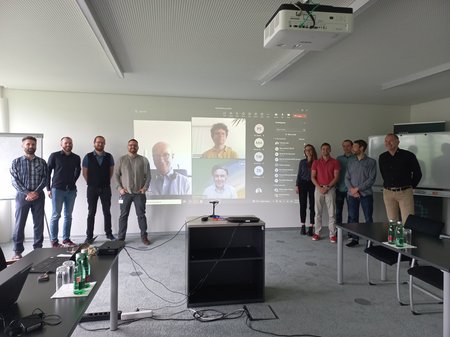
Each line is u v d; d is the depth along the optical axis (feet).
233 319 8.17
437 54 10.36
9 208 15.64
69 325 3.86
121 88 15.34
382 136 17.93
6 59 10.89
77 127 16.24
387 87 14.57
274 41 6.22
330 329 7.68
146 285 10.27
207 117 17.56
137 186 15.26
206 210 17.52
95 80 13.83
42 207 13.55
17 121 15.64
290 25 5.60
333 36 5.93
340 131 19.10
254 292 9.59
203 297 9.21
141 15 7.56
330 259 13.15
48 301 4.53
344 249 14.55
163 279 10.77
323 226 18.63
